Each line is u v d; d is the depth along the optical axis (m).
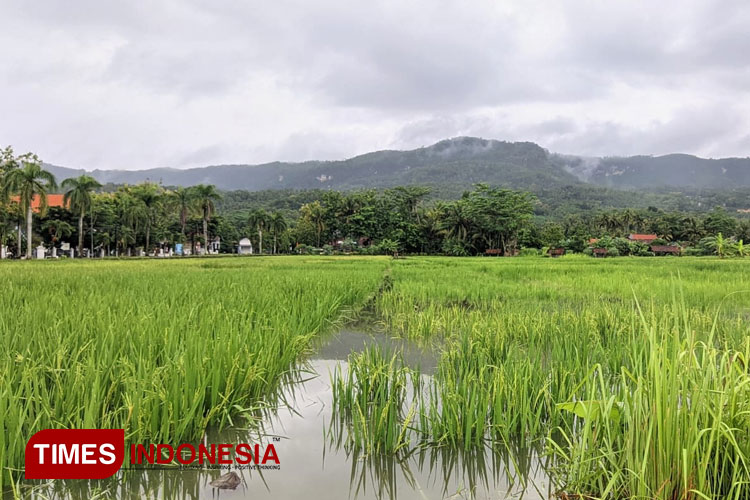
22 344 4.50
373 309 10.78
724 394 2.68
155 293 9.21
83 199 50.06
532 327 6.31
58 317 5.99
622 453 2.75
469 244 74.62
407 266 27.00
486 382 4.26
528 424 3.73
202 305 7.52
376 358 4.87
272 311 7.21
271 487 3.08
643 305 9.42
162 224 74.75
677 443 2.45
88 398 3.34
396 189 83.00
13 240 54.53
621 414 2.96
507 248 76.38
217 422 3.88
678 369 2.78
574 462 2.88
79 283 11.29
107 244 63.72
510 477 3.12
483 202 72.44
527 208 72.25
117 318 5.70
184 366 3.75
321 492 3.03
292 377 5.32
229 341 4.48
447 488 3.10
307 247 91.50
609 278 15.67
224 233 97.25
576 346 5.22
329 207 86.75
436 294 12.11
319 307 8.24
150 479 3.16
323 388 4.95
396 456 3.42
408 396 4.50
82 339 4.80
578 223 109.56
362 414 3.70
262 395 4.58
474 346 5.53
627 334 5.91
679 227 98.44
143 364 3.92
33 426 2.97
